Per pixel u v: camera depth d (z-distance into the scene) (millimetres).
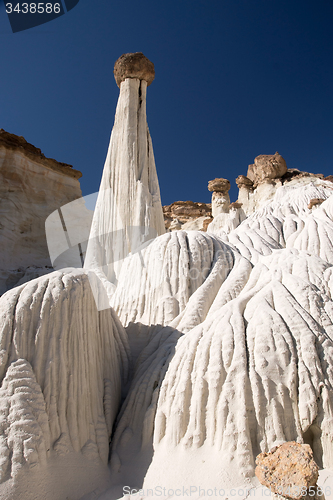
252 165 32969
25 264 17844
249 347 4766
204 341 4984
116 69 14867
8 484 3650
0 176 18578
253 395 4367
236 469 3986
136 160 13352
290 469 3234
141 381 5207
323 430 4168
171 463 4258
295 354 4625
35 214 19203
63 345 4602
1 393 4074
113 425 5062
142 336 6254
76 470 4172
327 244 7723
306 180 28516
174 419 4504
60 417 4336
